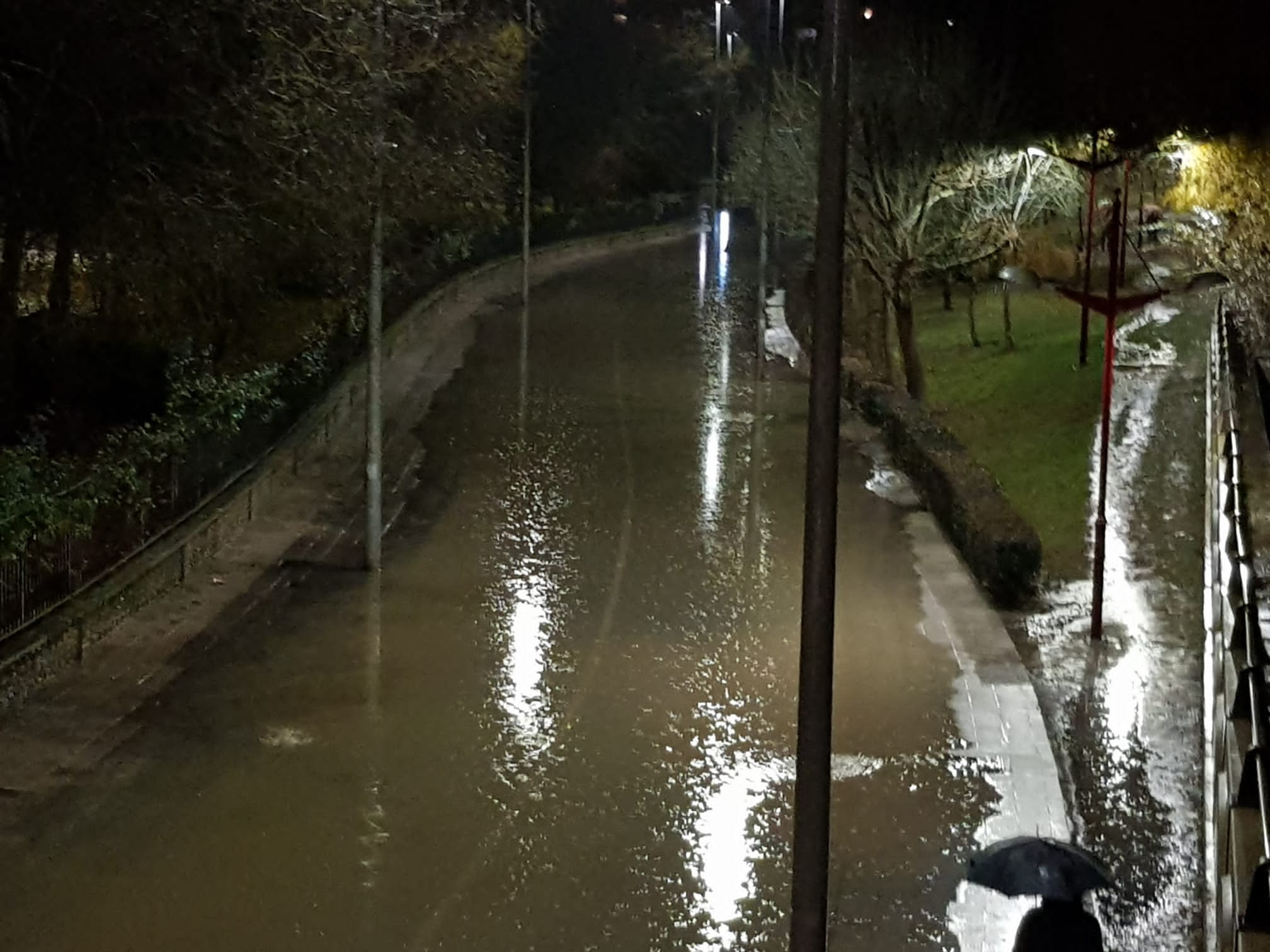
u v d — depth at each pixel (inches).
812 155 1145.4
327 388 960.3
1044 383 1071.0
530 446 914.1
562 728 466.6
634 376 1187.9
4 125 663.8
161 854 375.9
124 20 682.8
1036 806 413.7
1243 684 389.1
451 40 930.1
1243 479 619.2
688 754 447.8
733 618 584.4
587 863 378.3
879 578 632.4
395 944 336.8
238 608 581.6
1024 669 519.8
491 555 671.8
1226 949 306.0
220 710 474.3
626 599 607.5
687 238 2516.0
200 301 816.9
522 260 1859.0
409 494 786.2
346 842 385.7
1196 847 394.3
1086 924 249.1
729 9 2618.1
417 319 1393.9
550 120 2349.9
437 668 518.6
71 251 757.3
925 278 1215.6
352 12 729.6
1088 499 759.1
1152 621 579.5
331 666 518.6
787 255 1914.4
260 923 344.2
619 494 794.8
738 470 861.2
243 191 754.2
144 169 704.4
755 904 359.9
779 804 415.2
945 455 772.6
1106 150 1086.4
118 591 536.7
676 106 2706.7
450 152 802.8
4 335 750.5
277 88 726.5
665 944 340.2
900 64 1032.2
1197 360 1071.6
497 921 348.5
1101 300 554.3
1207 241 1145.4
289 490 778.2
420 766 435.2
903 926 348.8
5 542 490.0
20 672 476.7
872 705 484.4
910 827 399.5
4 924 339.9
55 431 728.3
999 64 1092.5
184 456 660.1
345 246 801.6
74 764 429.7
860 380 1055.0
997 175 1061.8
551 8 2260.1
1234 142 1026.1
